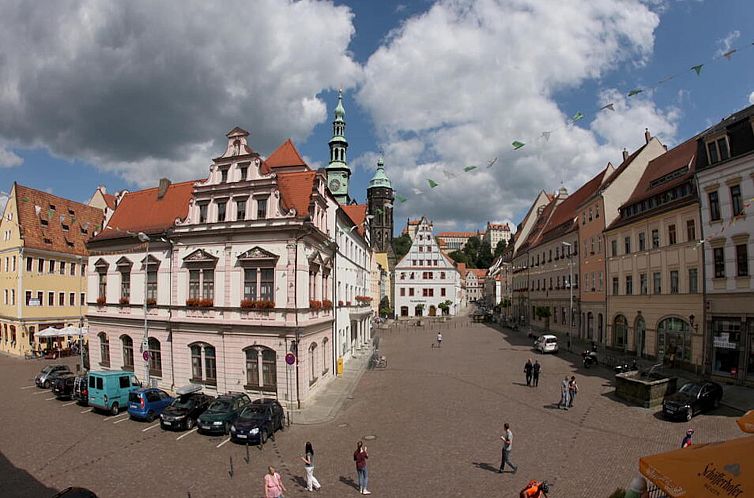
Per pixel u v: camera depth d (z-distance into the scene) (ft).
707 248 115.34
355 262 181.37
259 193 107.34
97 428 85.87
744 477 26.48
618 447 70.90
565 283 212.23
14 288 184.03
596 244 178.09
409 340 222.28
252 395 102.83
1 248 192.85
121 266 126.31
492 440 75.72
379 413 94.02
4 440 78.95
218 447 75.56
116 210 139.44
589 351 144.05
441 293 382.63
